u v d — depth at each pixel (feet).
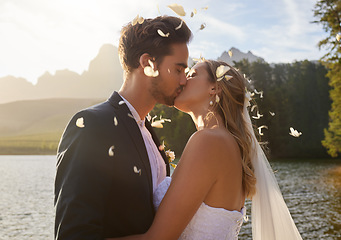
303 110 202.59
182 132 155.12
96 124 4.61
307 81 214.69
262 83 201.05
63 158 4.42
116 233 4.68
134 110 5.61
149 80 5.61
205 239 5.26
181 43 5.66
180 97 6.04
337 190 55.16
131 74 5.71
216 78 5.98
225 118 5.90
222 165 5.29
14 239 28.76
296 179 74.38
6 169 129.39
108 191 4.48
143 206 4.90
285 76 236.02
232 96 5.99
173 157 7.52
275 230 6.41
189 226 5.40
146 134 6.01
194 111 6.14
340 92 91.61
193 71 6.14
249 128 6.30
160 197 5.69
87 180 4.23
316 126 199.62
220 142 5.35
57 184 4.42
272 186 6.62
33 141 403.13
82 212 4.07
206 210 5.31
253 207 6.61
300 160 162.81
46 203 49.19
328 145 113.39
